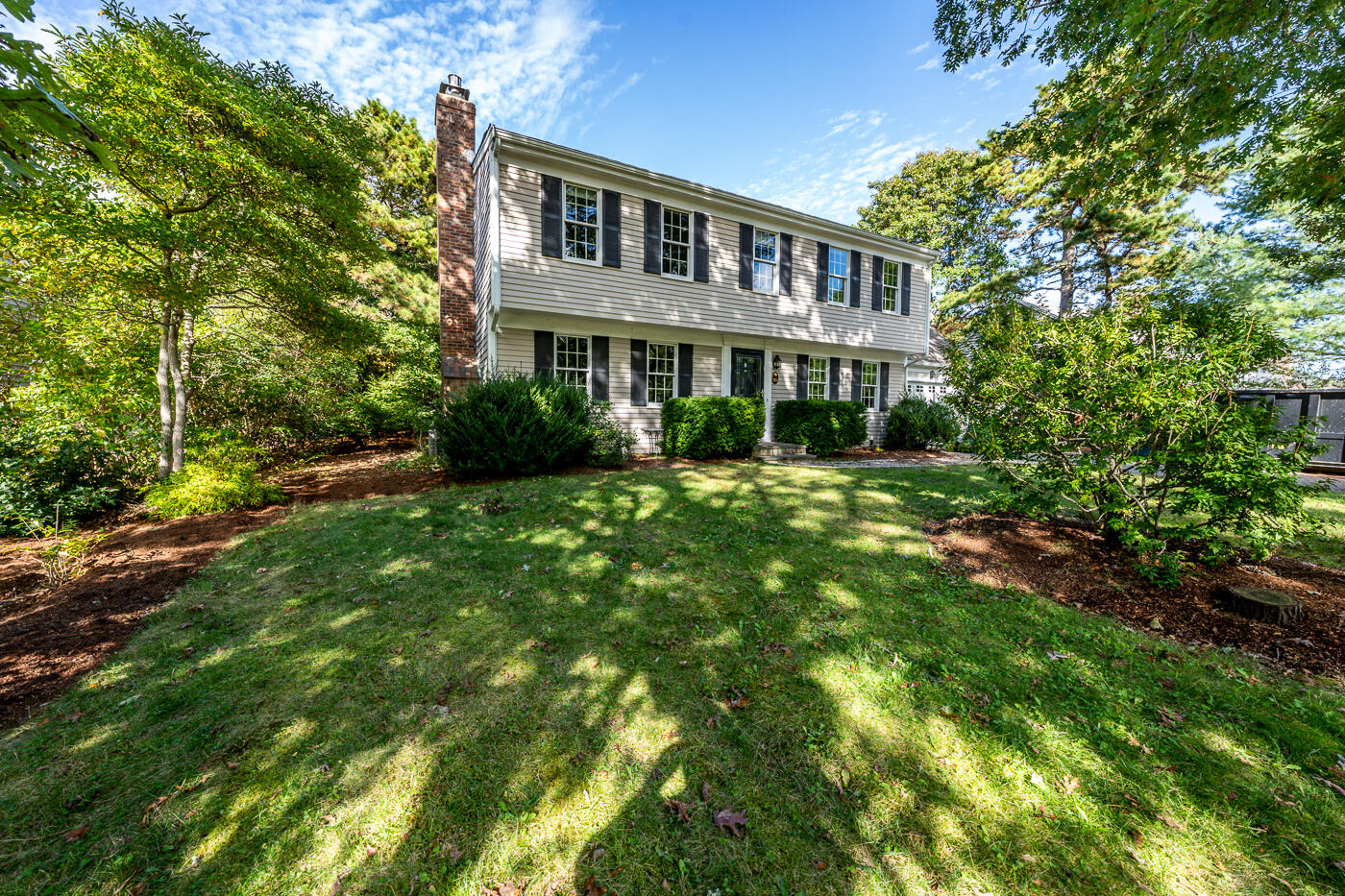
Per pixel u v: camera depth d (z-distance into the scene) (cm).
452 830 185
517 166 886
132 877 166
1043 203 1565
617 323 1035
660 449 1066
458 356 1055
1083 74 595
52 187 477
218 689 266
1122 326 414
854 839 181
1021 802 195
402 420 1302
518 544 482
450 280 1073
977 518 542
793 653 301
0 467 538
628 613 352
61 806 192
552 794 201
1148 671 277
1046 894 161
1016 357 462
